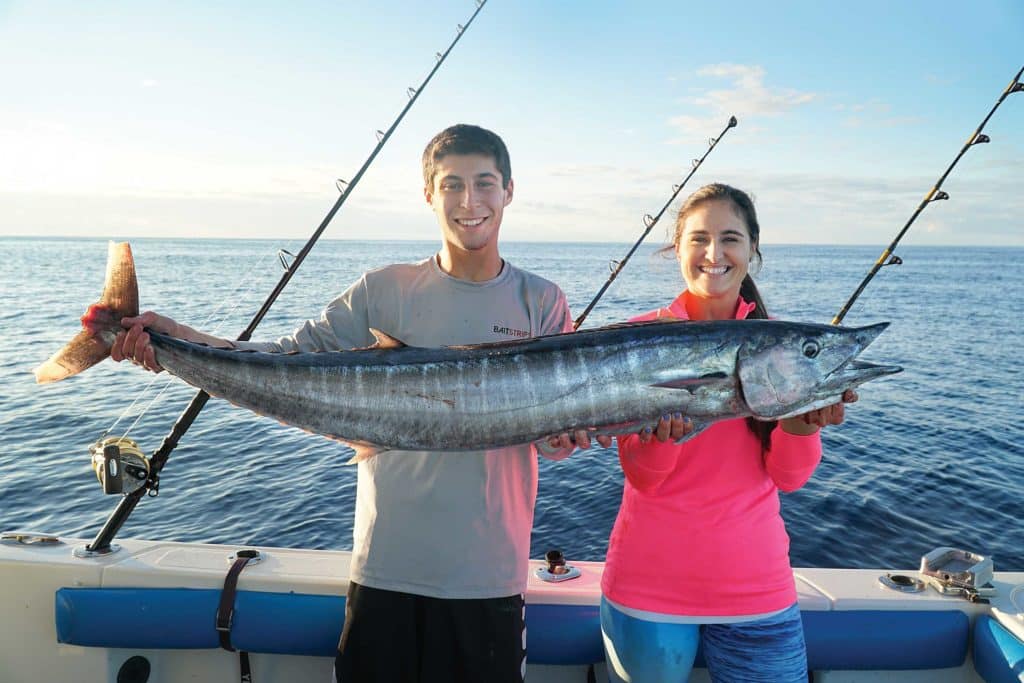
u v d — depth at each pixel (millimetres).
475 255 2906
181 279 48469
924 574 3463
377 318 3006
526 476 2873
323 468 9195
